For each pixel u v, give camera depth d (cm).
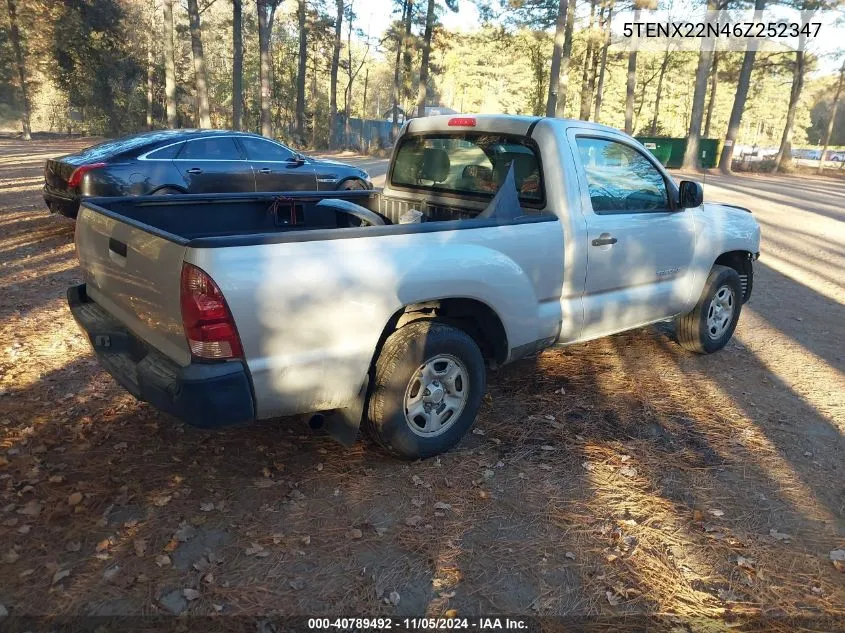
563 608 264
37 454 361
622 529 315
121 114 4384
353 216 467
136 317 325
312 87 5453
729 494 349
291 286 289
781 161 3797
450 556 292
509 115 435
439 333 347
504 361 398
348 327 310
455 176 470
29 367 475
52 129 4684
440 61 7369
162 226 411
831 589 281
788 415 448
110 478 341
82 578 270
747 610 267
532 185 417
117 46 4184
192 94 4634
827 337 625
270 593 266
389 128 4672
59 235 914
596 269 427
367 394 343
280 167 989
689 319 537
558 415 434
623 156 448
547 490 346
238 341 280
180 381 275
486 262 360
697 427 425
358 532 305
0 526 300
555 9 3516
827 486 361
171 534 300
